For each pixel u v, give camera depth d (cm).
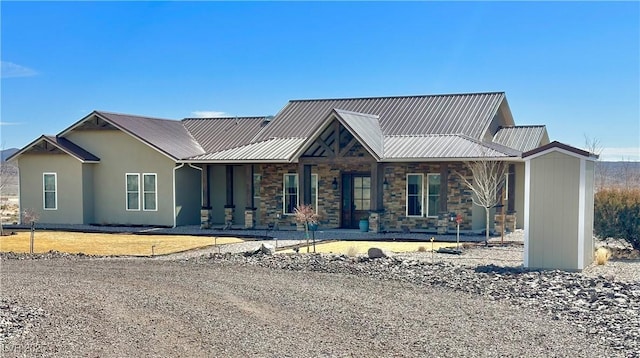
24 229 2692
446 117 2680
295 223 2555
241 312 1006
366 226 2383
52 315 994
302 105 3067
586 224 1420
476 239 2111
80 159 2783
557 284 1215
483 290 1173
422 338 841
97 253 1894
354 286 1229
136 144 2791
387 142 2498
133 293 1176
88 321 954
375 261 1532
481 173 2098
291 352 783
